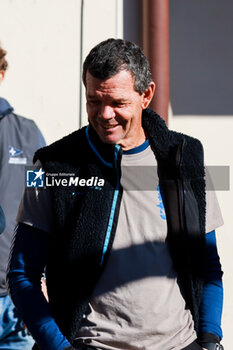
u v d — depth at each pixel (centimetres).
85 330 660
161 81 1323
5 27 1233
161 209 685
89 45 1284
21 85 1245
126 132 666
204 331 709
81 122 1280
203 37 1409
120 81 639
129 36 1324
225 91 1423
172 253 685
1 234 970
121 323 659
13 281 668
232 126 1434
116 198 674
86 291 657
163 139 703
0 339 1003
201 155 718
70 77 1273
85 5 1277
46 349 641
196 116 1412
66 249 661
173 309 676
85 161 681
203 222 709
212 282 734
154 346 664
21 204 688
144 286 661
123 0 1313
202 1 1405
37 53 1253
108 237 663
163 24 1320
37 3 1251
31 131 1039
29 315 651
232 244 1430
